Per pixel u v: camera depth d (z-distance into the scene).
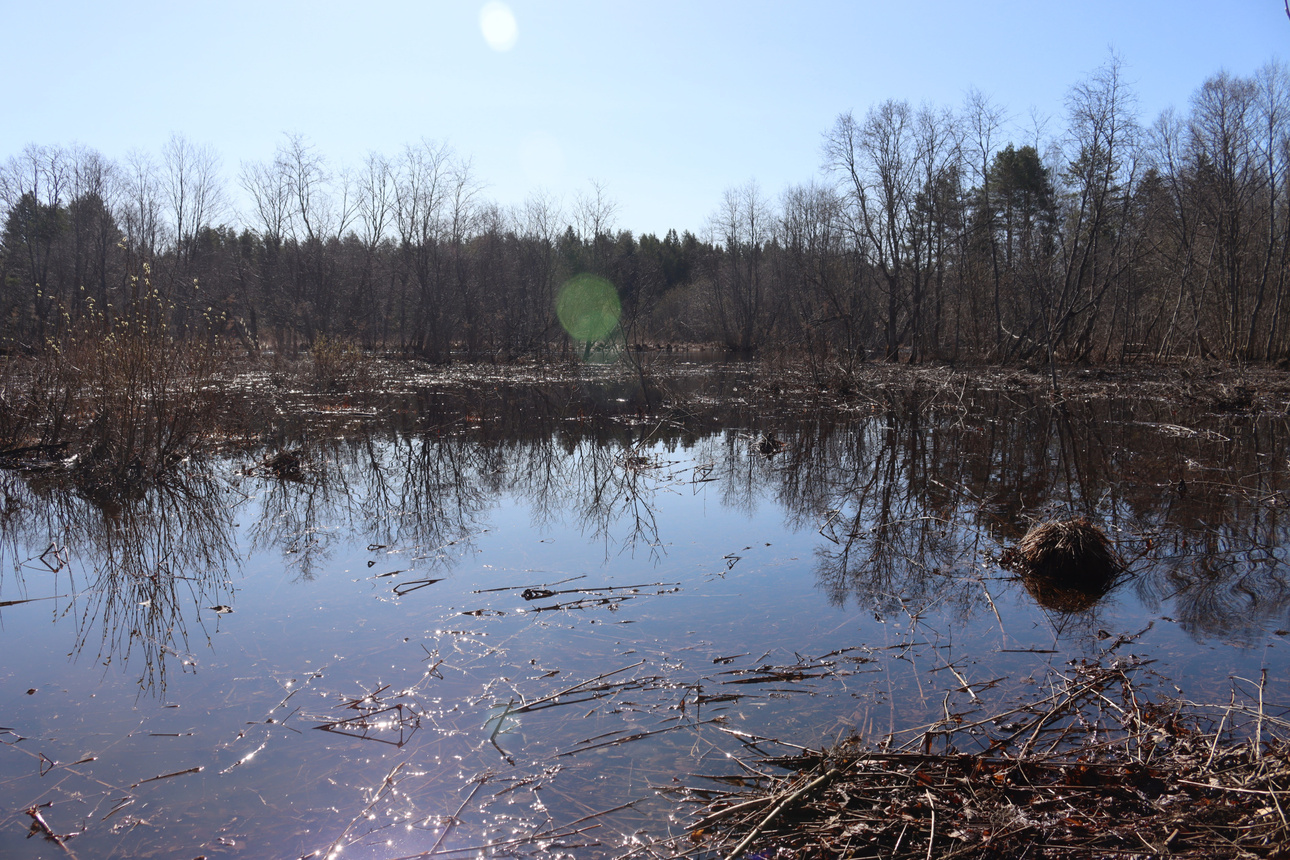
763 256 49.53
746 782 3.72
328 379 23.28
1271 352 27.23
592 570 7.05
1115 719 4.32
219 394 13.88
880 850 3.14
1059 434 15.61
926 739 3.97
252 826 3.51
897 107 32.25
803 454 13.58
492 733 4.23
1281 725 4.17
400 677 4.92
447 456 13.49
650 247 70.25
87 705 4.62
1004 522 8.80
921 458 13.06
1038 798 3.41
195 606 6.22
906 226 33.44
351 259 40.66
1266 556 7.42
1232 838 3.08
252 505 9.60
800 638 5.51
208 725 4.38
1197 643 5.46
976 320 33.19
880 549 7.74
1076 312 28.75
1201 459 12.65
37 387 12.13
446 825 3.49
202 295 34.81
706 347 51.78
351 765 3.97
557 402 22.39
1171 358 29.30
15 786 3.83
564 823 3.48
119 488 10.30
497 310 40.44
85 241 35.50
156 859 3.29
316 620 5.87
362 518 9.01
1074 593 6.48
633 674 4.92
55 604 6.32
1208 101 27.45
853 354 25.28
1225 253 28.55
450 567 7.15
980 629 5.70
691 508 9.59
